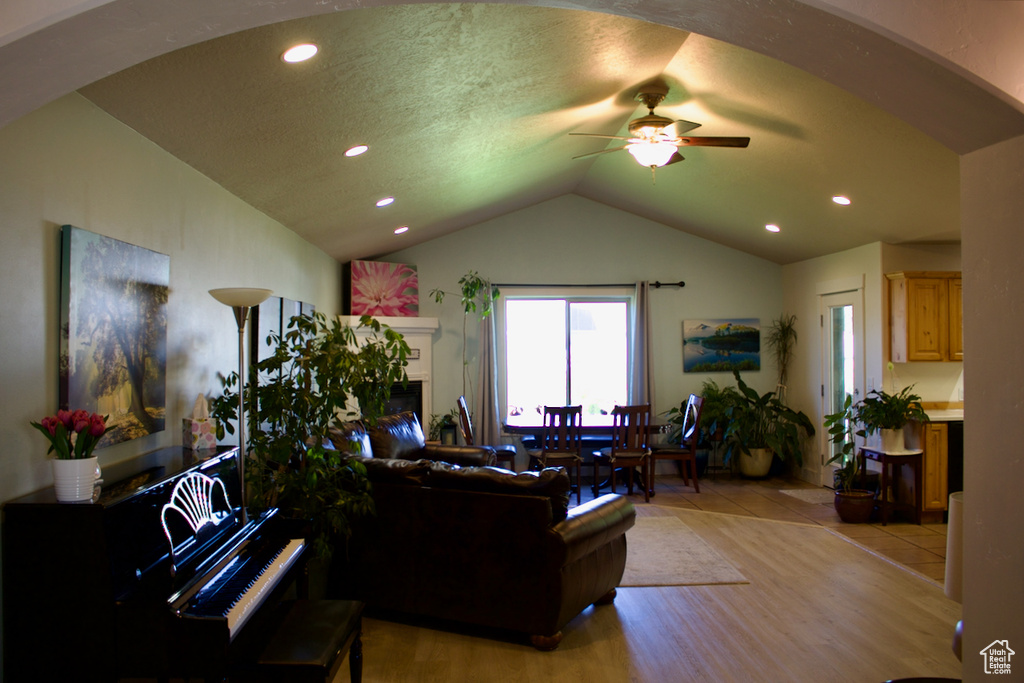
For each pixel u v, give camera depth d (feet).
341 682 10.34
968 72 5.47
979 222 6.27
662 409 27.55
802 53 6.05
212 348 11.99
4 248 6.43
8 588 6.49
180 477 8.18
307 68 8.66
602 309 27.73
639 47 12.41
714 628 12.31
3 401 6.44
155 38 4.99
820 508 21.31
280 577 8.66
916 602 13.44
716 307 27.73
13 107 5.11
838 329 23.84
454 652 11.47
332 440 14.61
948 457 19.45
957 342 20.01
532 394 27.53
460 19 8.86
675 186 22.44
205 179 11.51
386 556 12.57
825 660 11.00
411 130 12.67
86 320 7.68
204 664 6.62
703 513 20.77
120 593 6.56
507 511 11.64
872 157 15.47
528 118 14.75
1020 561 5.85
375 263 24.90
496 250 27.17
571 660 11.12
